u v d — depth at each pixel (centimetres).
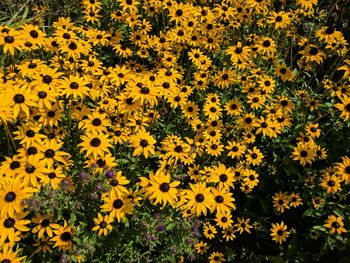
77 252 72
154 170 114
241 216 119
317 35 137
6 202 68
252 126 121
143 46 139
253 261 112
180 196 83
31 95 81
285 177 124
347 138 125
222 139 126
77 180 80
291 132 131
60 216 77
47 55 121
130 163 102
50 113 91
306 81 149
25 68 94
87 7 138
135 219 85
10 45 95
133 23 142
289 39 163
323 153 119
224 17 153
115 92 112
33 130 84
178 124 126
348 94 130
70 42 105
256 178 121
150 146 94
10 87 82
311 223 118
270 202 121
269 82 130
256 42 138
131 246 86
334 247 109
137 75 117
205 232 107
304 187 119
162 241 95
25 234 82
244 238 118
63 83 90
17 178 73
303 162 114
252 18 163
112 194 80
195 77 131
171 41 139
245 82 132
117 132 100
